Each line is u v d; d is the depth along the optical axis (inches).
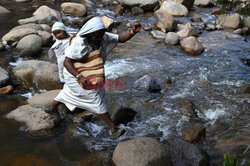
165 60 248.8
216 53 270.1
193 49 263.9
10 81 189.5
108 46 129.5
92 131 143.9
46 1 434.3
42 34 266.5
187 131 141.3
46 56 246.1
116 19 376.5
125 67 230.4
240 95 185.8
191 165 119.0
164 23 327.0
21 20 321.4
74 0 446.0
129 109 160.9
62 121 151.1
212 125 152.0
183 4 420.2
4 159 121.5
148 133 144.1
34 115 147.3
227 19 358.0
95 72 115.3
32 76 193.9
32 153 126.0
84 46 113.3
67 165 119.7
